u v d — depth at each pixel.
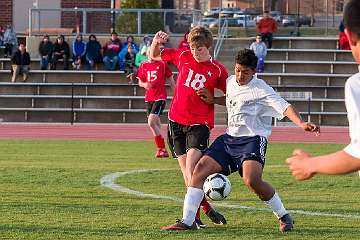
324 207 27.77
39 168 39.41
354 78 10.59
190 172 23.52
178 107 24.30
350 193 31.42
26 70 83.69
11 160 43.62
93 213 25.83
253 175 21.78
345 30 10.31
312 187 33.12
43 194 30.30
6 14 104.06
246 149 21.97
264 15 89.19
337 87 83.00
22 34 98.50
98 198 29.33
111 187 32.50
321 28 95.94
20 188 31.95
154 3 110.94
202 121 24.06
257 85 22.20
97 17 88.31
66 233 22.22
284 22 99.75
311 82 84.62
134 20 87.50
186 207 22.41
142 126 76.25
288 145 56.44
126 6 110.06
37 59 86.31
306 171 10.71
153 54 24.70
